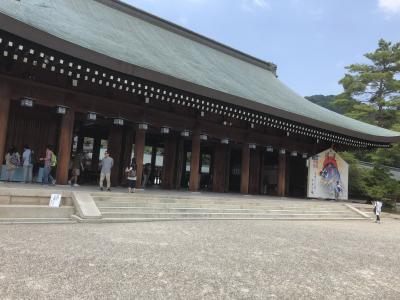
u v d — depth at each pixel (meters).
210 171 28.34
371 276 7.26
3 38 11.45
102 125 20.70
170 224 11.62
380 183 29.09
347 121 26.42
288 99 25.41
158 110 18.36
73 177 16.45
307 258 8.23
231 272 6.60
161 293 5.32
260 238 10.25
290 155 27.09
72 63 13.15
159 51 20.06
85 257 6.76
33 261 6.30
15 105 17.17
